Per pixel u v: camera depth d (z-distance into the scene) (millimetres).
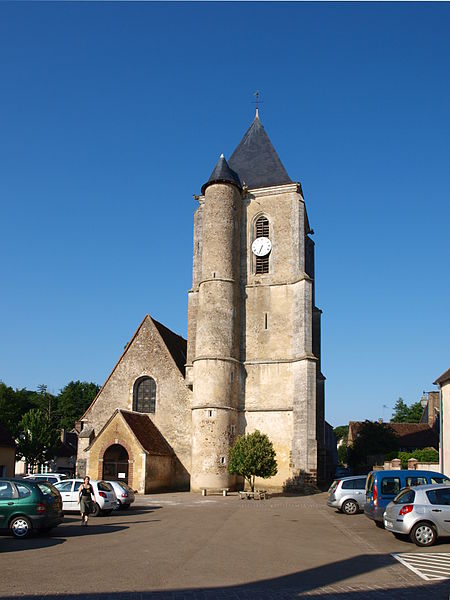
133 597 8641
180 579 10031
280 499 31766
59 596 8656
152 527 18078
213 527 18297
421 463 31469
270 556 12656
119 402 40594
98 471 35844
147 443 36344
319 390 43156
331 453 54156
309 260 45312
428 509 14484
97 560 11727
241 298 40469
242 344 39625
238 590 9297
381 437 48781
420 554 13031
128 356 41250
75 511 22281
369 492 19109
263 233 41438
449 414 29453
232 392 37781
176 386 39812
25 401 71562
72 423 74500
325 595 9039
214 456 35906
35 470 57344
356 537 16062
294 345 38406
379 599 8789
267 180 42750
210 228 39906
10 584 9453
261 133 45531
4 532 15859
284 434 37219
